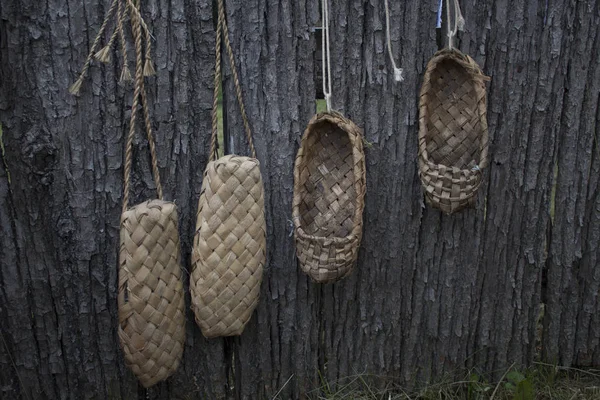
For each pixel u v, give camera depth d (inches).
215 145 67.9
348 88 69.5
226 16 65.7
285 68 67.4
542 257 77.6
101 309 70.3
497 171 73.7
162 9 63.8
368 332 77.4
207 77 66.9
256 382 76.9
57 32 62.6
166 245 63.5
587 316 80.1
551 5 69.2
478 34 69.9
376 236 73.8
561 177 75.8
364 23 67.8
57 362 71.3
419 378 80.3
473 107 70.3
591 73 72.4
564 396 78.0
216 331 66.8
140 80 64.2
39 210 66.7
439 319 78.2
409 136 71.1
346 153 71.1
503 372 80.9
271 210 71.2
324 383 78.2
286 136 69.2
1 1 60.8
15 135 64.6
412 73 69.2
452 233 74.9
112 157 66.5
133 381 73.6
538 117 72.5
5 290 67.6
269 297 73.7
